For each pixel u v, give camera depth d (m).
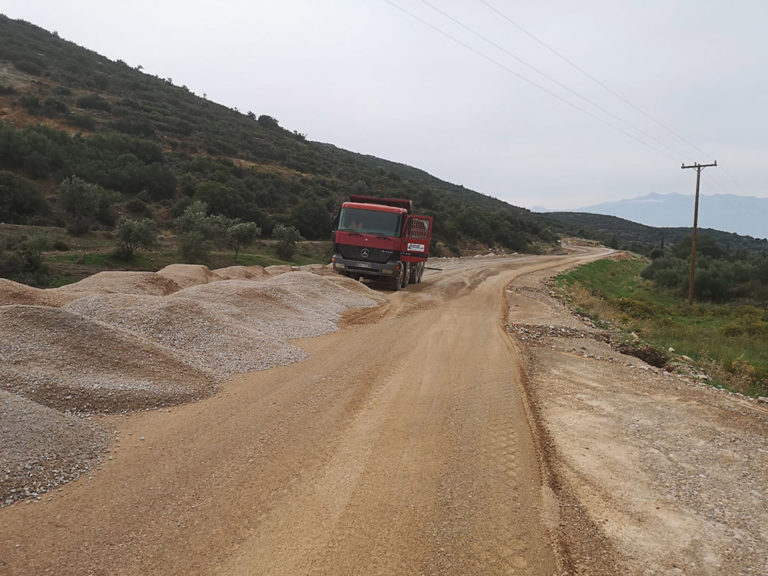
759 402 9.17
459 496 4.36
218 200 43.12
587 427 6.58
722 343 17.66
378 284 22.64
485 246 64.94
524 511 4.18
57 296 9.99
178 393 6.27
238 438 5.25
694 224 33.91
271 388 7.02
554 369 9.66
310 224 47.62
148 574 3.07
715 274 39.53
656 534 4.12
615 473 5.25
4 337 6.19
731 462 5.73
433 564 3.38
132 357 6.70
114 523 3.59
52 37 81.88
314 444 5.25
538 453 5.43
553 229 129.75
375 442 5.43
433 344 10.87
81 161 42.81
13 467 4.02
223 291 11.55
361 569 3.27
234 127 77.75
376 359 9.18
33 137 40.12
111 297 8.99
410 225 21.16
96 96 60.38
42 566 3.07
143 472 4.38
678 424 6.95
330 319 12.68
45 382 5.60
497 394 7.45
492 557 3.52
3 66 61.00
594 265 50.06
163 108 70.56
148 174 44.03
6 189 31.39
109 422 5.40
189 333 8.39
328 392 7.03
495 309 17.31
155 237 24.80
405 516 3.97
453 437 5.71
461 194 129.00
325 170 73.12
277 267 22.80
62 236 28.12
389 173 85.88
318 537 3.59
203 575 3.09
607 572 3.55
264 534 3.57
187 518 3.71
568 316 17.25
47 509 3.70
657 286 43.12
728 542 4.05
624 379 9.31
